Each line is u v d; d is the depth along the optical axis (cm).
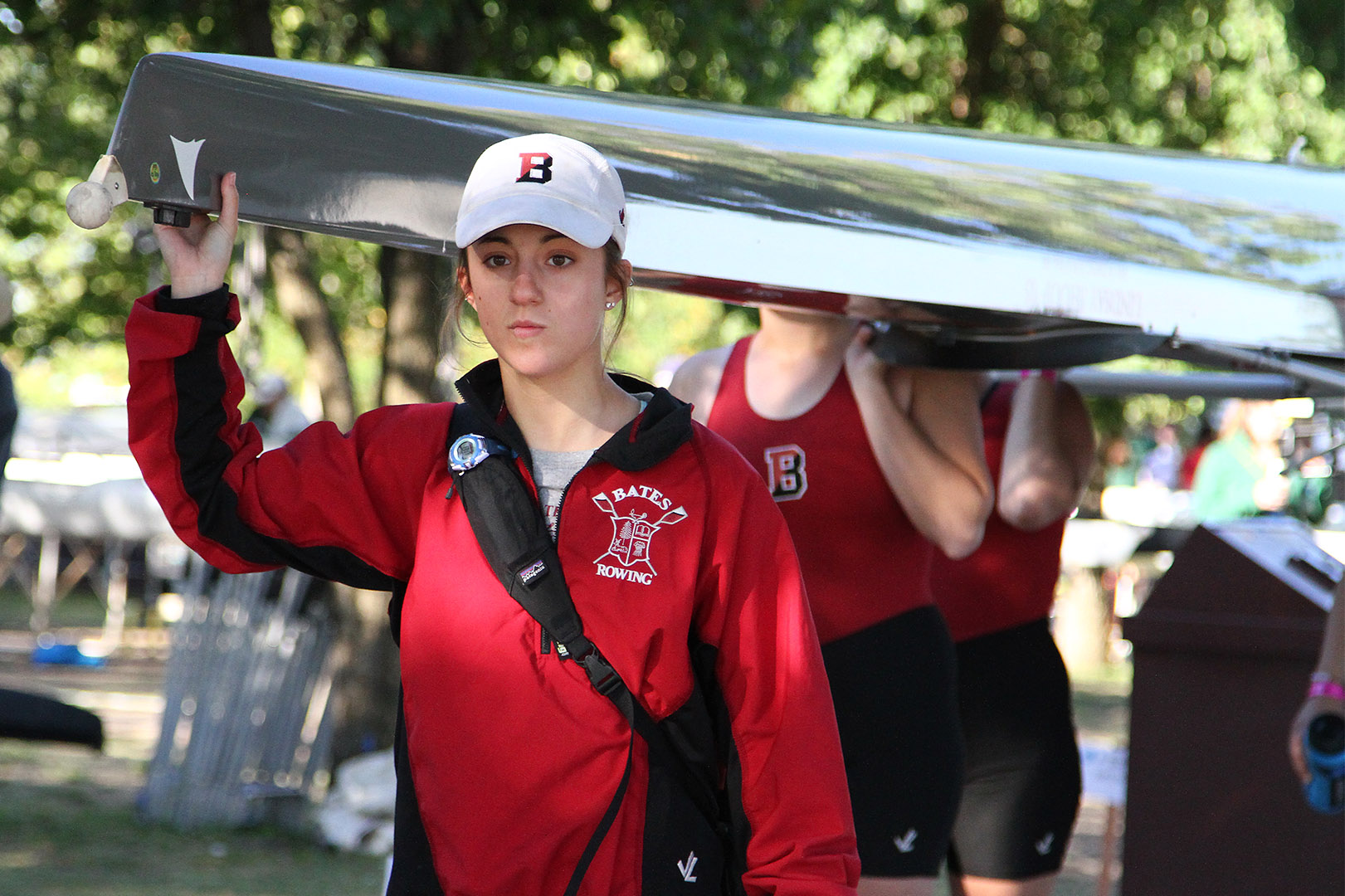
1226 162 995
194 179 796
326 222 821
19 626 5925
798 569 725
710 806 711
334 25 2828
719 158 881
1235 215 917
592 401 727
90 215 784
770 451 1121
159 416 721
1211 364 1206
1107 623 5791
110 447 5912
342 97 823
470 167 828
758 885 698
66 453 5862
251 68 815
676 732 696
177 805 2639
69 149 3975
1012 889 1391
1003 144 969
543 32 2709
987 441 1479
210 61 809
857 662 1096
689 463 713
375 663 2747
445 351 803
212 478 734
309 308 2808
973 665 1390
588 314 706
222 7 2709
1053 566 1430
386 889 716
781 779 700
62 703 704
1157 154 1007
